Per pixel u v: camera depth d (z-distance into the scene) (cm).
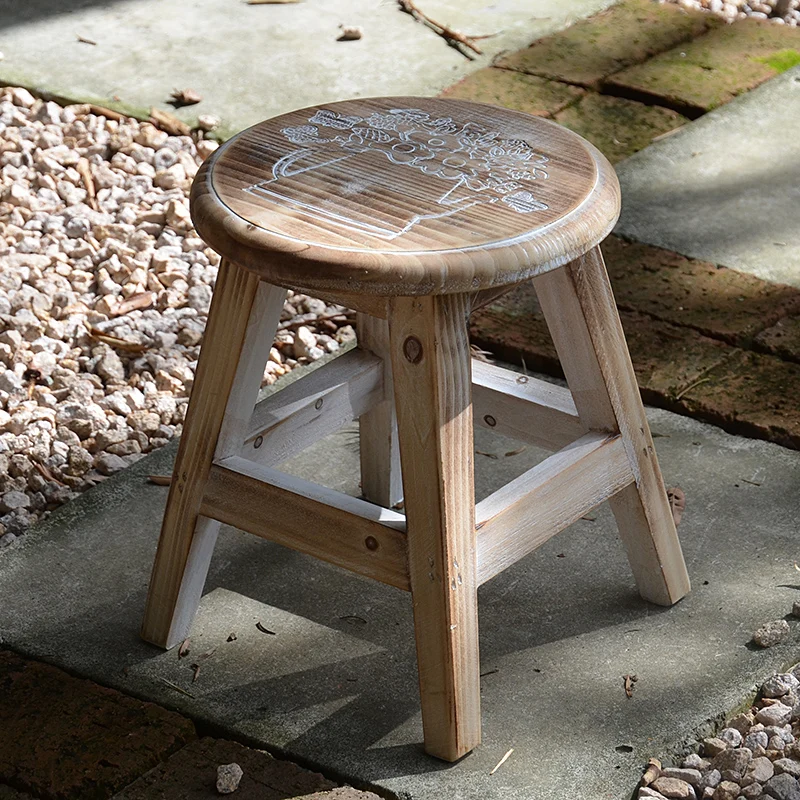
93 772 209
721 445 294
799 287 349
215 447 222
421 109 242
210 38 514
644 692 223
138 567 260
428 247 190
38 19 536
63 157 424
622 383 227
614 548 262
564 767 208
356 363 255
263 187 209
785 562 256
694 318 336
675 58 494
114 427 308
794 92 464
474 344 331
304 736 216
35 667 233
